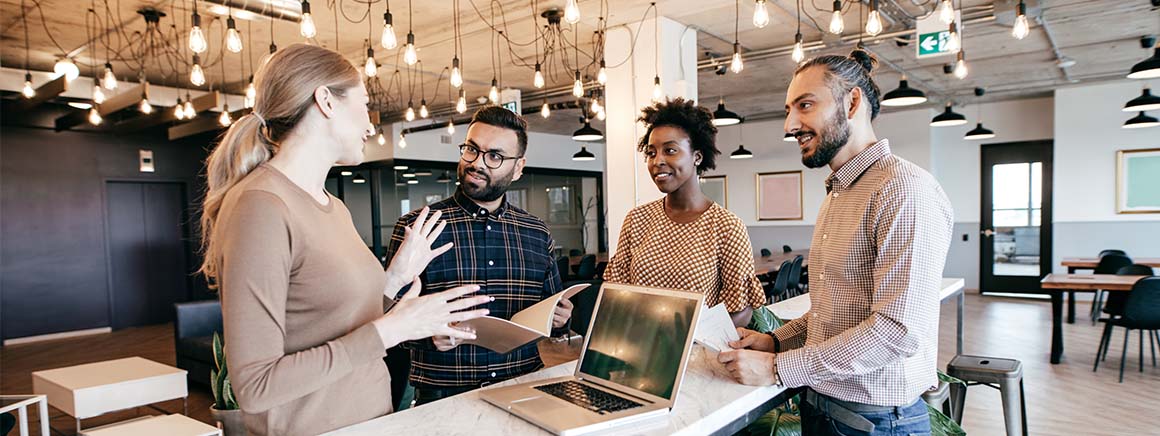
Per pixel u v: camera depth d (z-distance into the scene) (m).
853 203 1.53
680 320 1.42
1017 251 9.65
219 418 3.13
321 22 5.23
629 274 2.32
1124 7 5.22
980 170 9.94
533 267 2.07
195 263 9.11
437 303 1.29
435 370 1.93
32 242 7.63
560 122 10.94
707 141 2.14
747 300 2.04
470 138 1.93
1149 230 8.36
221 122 5.83
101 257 8.18
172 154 8.84
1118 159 8.50
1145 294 4.84
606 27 5.46
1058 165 8.91
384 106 9.10
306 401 1.27
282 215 1.16
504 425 1.32
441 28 5.46
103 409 3.45
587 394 1.47
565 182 13.10
